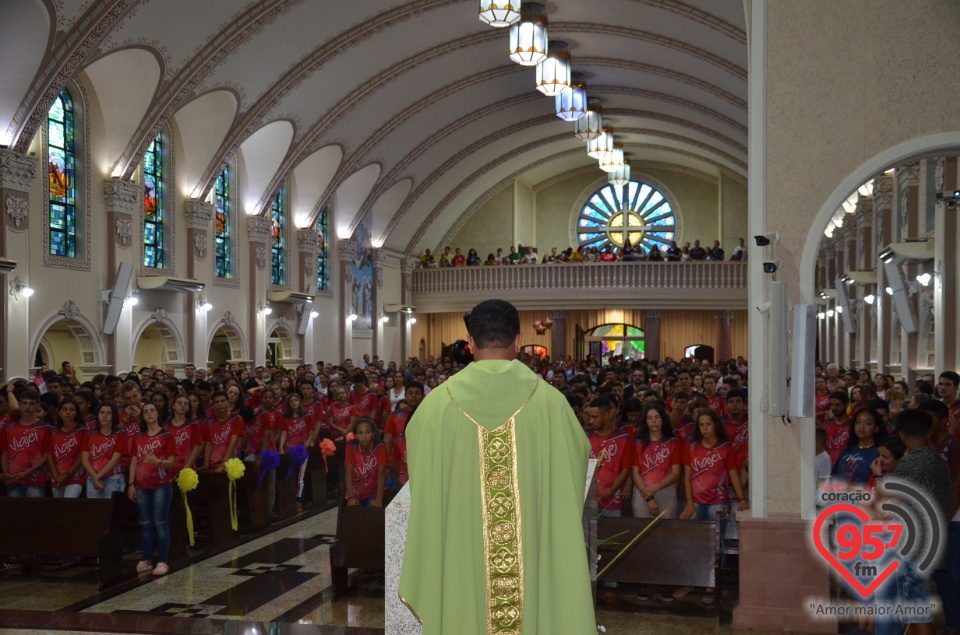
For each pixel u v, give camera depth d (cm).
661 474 816
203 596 832
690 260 3234
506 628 277
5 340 1617
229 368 1859
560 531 282
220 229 2383
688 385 1342
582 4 2180
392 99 2597
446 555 282
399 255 3466
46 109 1634
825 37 724
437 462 289
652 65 2591
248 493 1130
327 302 2958
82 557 982
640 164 3953
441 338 3778
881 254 1647
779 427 719
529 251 3456
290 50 2067
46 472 985
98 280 1909
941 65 709
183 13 1731
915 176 1730
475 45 2448
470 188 3638
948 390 979
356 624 744
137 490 916
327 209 2966
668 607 777
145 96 1867
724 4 1928
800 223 725
